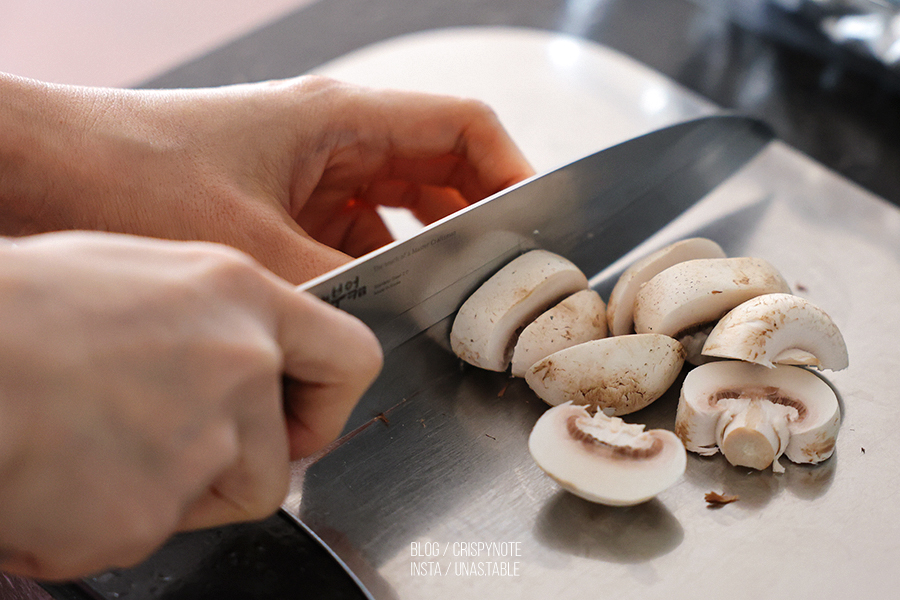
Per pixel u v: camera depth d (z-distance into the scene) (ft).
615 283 1.24
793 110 1.55
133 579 0.91
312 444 0.87
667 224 1.32
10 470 0.66
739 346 0.98
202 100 1.11
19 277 0.66
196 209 1.07
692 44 1.73
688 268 1.06
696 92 1.61
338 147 1.21
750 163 1.41
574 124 1.55
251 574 0.91
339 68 1.67
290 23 1.85
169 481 0.70
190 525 0.82
